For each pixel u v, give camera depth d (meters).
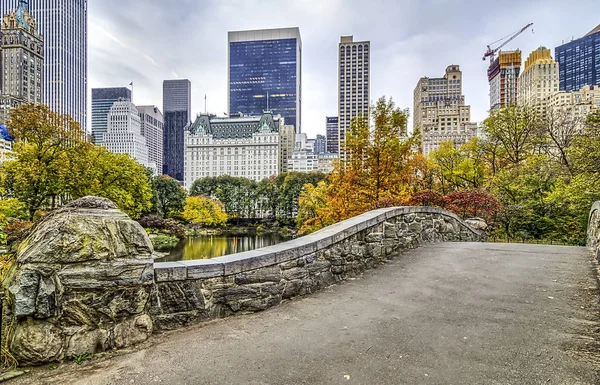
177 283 3.37
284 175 83.12
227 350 2.89
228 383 2.36
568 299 4.13
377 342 3.04
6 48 112.44
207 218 63.28
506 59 150.12
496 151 24.19
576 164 14.79
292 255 4.36
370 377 2.44
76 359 2.68
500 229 16.77
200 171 137.38
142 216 47.81
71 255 2.72
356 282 5.09
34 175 23.56
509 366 2.57
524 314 3.67
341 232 5.27
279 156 143.38
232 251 40.31
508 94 141.88
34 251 2.62
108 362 2.68
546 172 18.00
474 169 24.45
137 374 2.49
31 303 2.55
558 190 15.11
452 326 3.38
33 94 118.81
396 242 6.94
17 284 2.54
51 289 2.62
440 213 9.24
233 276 3.75
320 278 4.81
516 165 21.00
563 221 15.59
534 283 4.83
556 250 7.34
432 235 8.72
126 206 30.78
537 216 16.47
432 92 149.75
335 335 3.20
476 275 5.32
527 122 22.02
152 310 3.20
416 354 2.79
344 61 144.25
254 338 3.14
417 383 2.35
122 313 2.93
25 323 2.57
